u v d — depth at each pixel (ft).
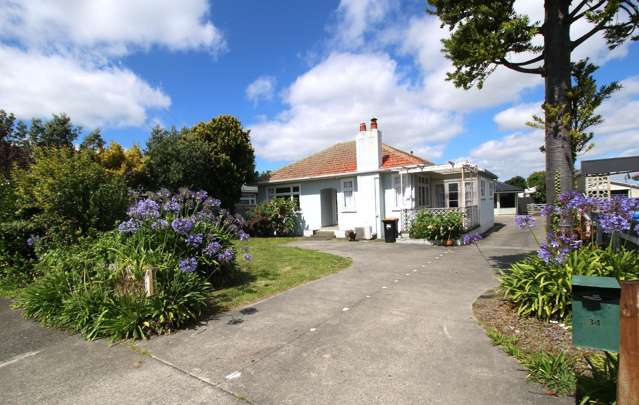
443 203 59.47
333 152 66.33
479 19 16.70
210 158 57.72
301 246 43.96
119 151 55.42
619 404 6.95
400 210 49.37
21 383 11.12
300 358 12.18
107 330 14.62
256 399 9.77
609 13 13.73
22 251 24.61
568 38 16.39
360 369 11.26
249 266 28.60
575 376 9.76
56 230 24.18
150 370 11.67
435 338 13.44
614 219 13.30
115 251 18.52
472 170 49.65
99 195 25.82
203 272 21.08
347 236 51.62
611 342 7.43
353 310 17.24
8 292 22.16
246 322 15.96
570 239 14.88
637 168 42.98
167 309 15.24
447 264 28.60
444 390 9.83
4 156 49.98
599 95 15.87
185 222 19.27
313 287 21.94
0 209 26.35
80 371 11.77
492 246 38.73
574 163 17.04
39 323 16.62
